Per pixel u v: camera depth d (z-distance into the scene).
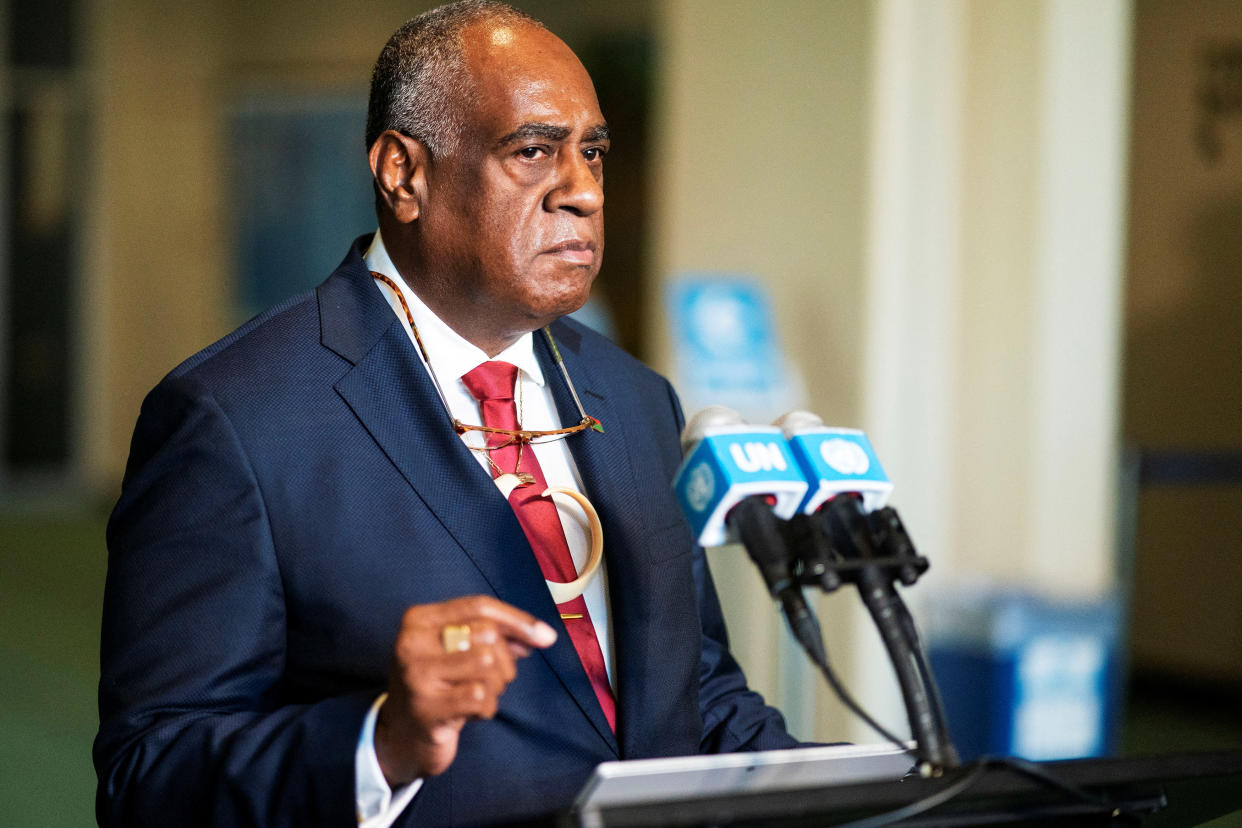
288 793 3.21
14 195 24.81
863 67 10.82
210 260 25.64
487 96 3.73
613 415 4.33
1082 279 11.38
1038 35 11.08
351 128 24.83
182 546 3.59
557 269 3.82
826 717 10.75
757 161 11.48
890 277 10.93
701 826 2.61
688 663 4.06
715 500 3.41
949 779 2.88
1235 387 13.78
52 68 24.95
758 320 10.08
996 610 10.51
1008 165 11.29
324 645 3.65
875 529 3.33
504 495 3.90
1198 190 14.06
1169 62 14.22
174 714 3.47
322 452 3.71
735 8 11.59
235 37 25.50
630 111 21.67
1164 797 3.17
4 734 12.12
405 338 3.90
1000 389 11.44
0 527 22.86
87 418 25.67
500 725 3.66
